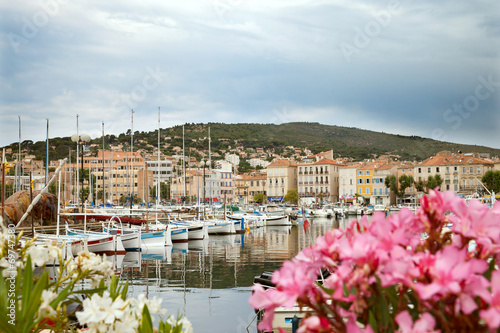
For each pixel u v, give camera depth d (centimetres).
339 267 216
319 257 230
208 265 2709
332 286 217
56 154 13888
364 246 210
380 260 204
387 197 12350
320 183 13500
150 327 279
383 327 210
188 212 5922
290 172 13988
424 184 10962
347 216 9519
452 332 199
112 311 286
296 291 211
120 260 2919
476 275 199
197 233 4566
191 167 16588
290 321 1046
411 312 223
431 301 201
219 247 3806
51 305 300
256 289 216
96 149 15488
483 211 222
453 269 191
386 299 220
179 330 317
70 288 346
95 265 351
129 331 285
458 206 226
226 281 2166
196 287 2011
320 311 216
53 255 351
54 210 3331
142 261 2891
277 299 211
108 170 13525
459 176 11188
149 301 318
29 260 274
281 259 2973
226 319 1440
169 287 2016
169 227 3981
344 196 12538
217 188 14412
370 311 211
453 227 225
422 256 212
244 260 2941
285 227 6744
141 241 3619
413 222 237
